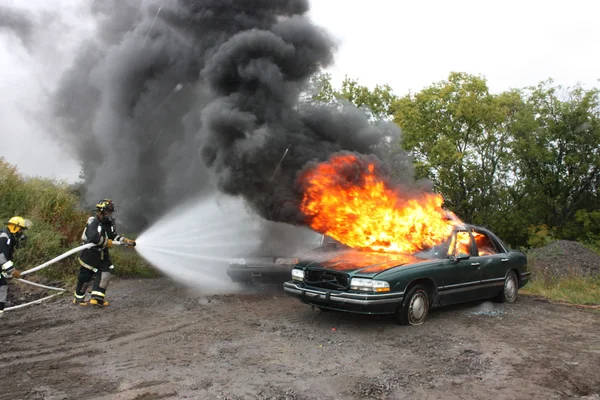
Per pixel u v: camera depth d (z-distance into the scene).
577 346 5.44
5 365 4.70
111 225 7.60
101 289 7.31
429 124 20.19
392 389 4.10
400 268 6.06
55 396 3.93
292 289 6.41
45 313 6.88
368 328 6.09
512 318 6.82
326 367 4.64
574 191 20.58
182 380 4.28
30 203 10.80
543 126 20.45
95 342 5.48
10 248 6.29
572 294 8.74
